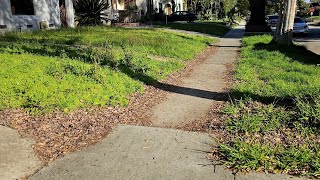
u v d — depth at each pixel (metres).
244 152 4.05
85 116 5.40
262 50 13.62
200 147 4.44
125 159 4.12
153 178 3.70
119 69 8.26
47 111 5.33
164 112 6.00
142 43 13.73
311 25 41.62
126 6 36.38
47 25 19.83
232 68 10.42
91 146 4.49
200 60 12.30
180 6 57.09
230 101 6.46
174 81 8.45
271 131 4.81
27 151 4.29
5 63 7.80
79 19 24.41
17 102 5.59
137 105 6.29
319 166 3.74
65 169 3.90
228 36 23.58
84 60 9.01
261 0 27.67
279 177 3.64
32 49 10.21
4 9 17.00
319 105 5.27
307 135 4.61
